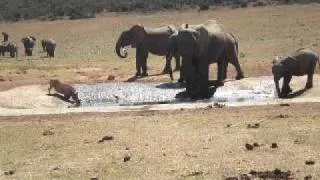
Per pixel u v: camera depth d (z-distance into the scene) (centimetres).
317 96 2444
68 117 2077
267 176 1277
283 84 2573
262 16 6538
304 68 2578
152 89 2817
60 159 1487
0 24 8119
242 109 2083
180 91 2736
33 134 1780
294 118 1852
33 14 8725
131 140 1641
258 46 4406
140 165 1397
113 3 9125
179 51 2667
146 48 3206
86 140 1670
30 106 2478
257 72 3167
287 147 1498
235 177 1271
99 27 6731
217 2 8462
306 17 6131
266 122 1806
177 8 8506
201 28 2683
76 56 4488
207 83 2684
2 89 2820
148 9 8594
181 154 1472
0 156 1541
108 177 1323
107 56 4334
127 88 2872
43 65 3797
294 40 4638
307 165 1350
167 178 1295
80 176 1341
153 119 1945
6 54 5147
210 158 1427
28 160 1495
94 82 3097
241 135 1641
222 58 2858
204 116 1961
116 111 2183
